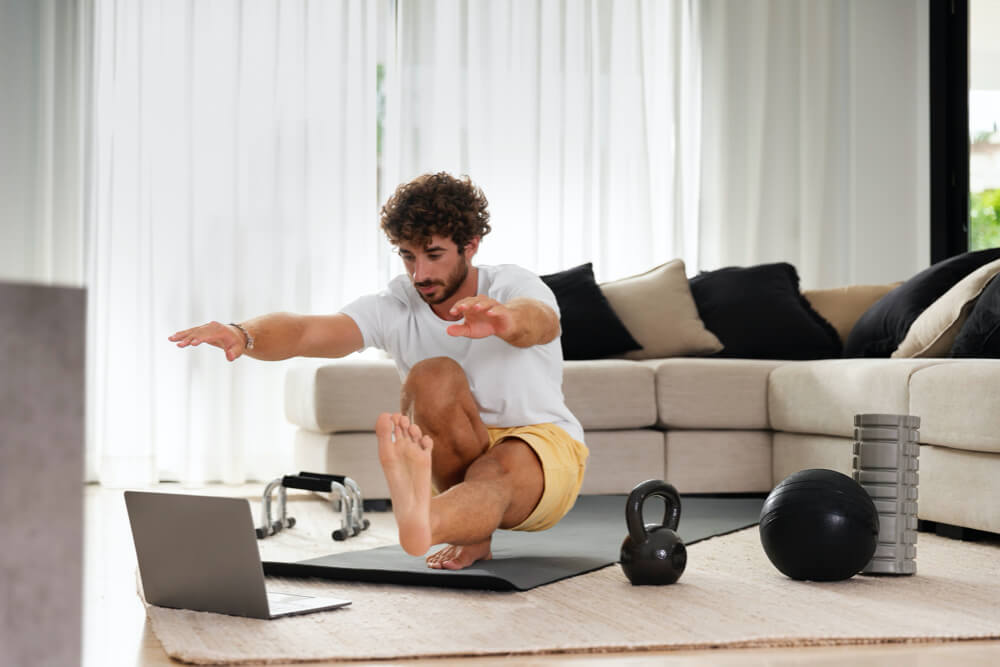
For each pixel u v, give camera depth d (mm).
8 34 4570
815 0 5363
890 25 5410
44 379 626
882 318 3834
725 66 5316
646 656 1452
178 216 4750
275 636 1529
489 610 1737
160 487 4512
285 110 4875
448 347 2139
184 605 1734
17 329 610
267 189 4848
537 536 2625
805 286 5336
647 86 5258
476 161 5043
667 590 1938
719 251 5301
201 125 4789
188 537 1688
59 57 4641
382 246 4949
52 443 632
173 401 4727
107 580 2117
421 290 2045
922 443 2855
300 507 3586
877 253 5398
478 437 2010
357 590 1925
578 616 1690
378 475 3484
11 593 607
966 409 2604
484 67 5059
